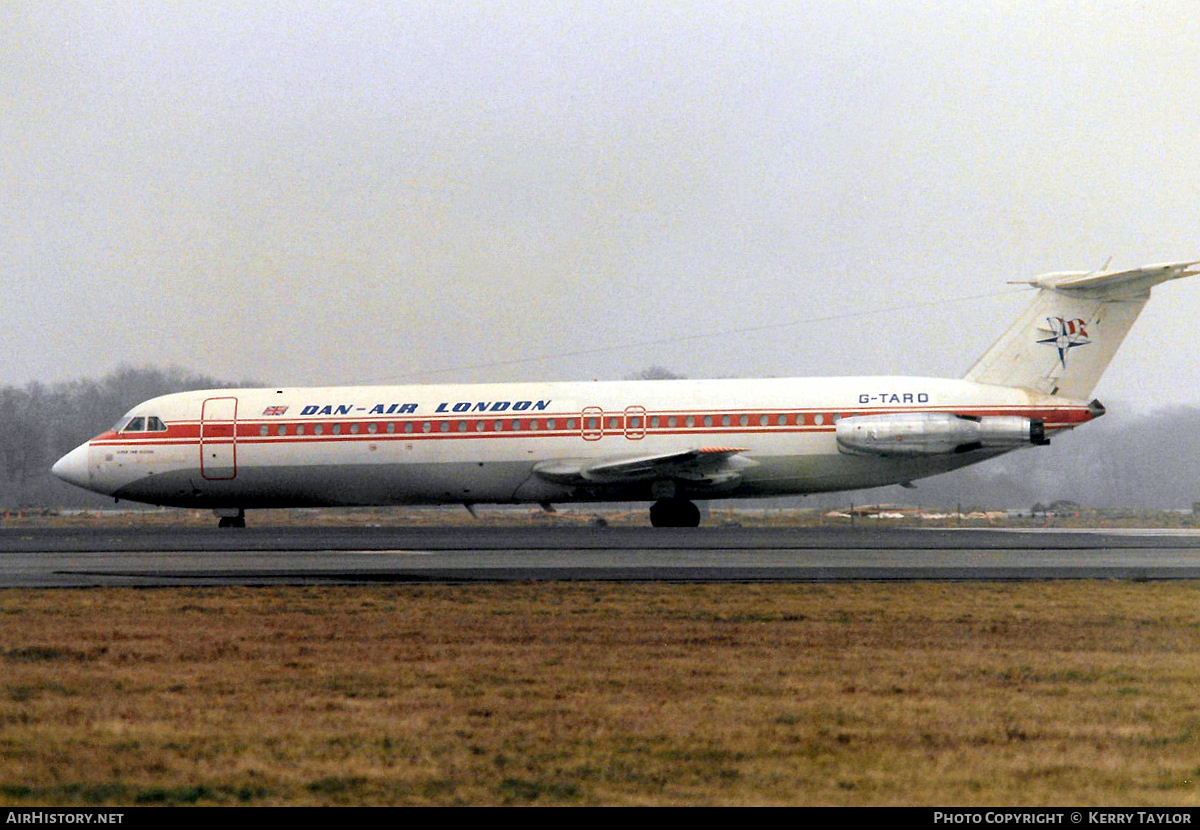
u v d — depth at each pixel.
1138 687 48.16
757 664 52.41
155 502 160.38
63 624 63.25
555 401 153.25
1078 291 150.12
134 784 35.47
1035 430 147.38
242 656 54.12
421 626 62.38
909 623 63.53
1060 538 123.38
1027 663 52.84
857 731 41.25
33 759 37.78
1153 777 36.38
